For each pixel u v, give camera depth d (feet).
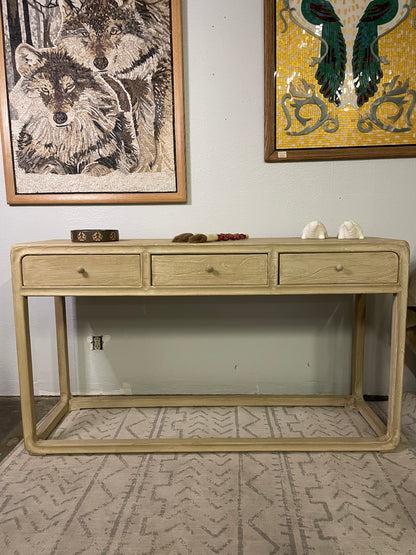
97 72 5.80
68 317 6.36
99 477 4.26
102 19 5.70
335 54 5.68
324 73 5.72
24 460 4.64
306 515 3.63
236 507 3.75
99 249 4.52
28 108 5.88
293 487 4.04
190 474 4.29
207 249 4.50
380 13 5.59
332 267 4.49
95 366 6.44
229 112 5.92
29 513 3.71
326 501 3.82
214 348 6.35
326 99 5.77
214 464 4.49
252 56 5.81
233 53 5.81
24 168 5.99
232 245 4.49
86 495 3.96
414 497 3.87
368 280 4.50
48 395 6.51
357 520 3.56
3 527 3.53
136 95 5.82
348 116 5.79
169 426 5.39
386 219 6.03
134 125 5.89
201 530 3.45
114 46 5.74
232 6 5.71
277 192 6.04
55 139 5.93
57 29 5.73
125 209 6.14
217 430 5.24
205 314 6.28
